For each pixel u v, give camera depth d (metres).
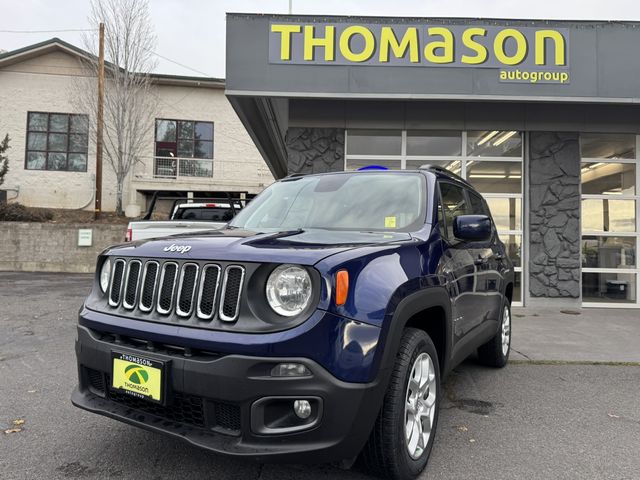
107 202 20.44
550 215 9.11
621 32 8.16
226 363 2.14
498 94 8.16
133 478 2.63
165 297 2.46
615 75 8.16
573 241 9.06
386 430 2.43
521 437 3.28
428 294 2.73
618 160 9.42
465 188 4.33
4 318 7.46
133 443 3.06
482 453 3.03
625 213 9.40
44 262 16.14
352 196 3.53
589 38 8.17
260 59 8.08
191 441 2.19
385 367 2.29
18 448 2.99
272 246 2.42
